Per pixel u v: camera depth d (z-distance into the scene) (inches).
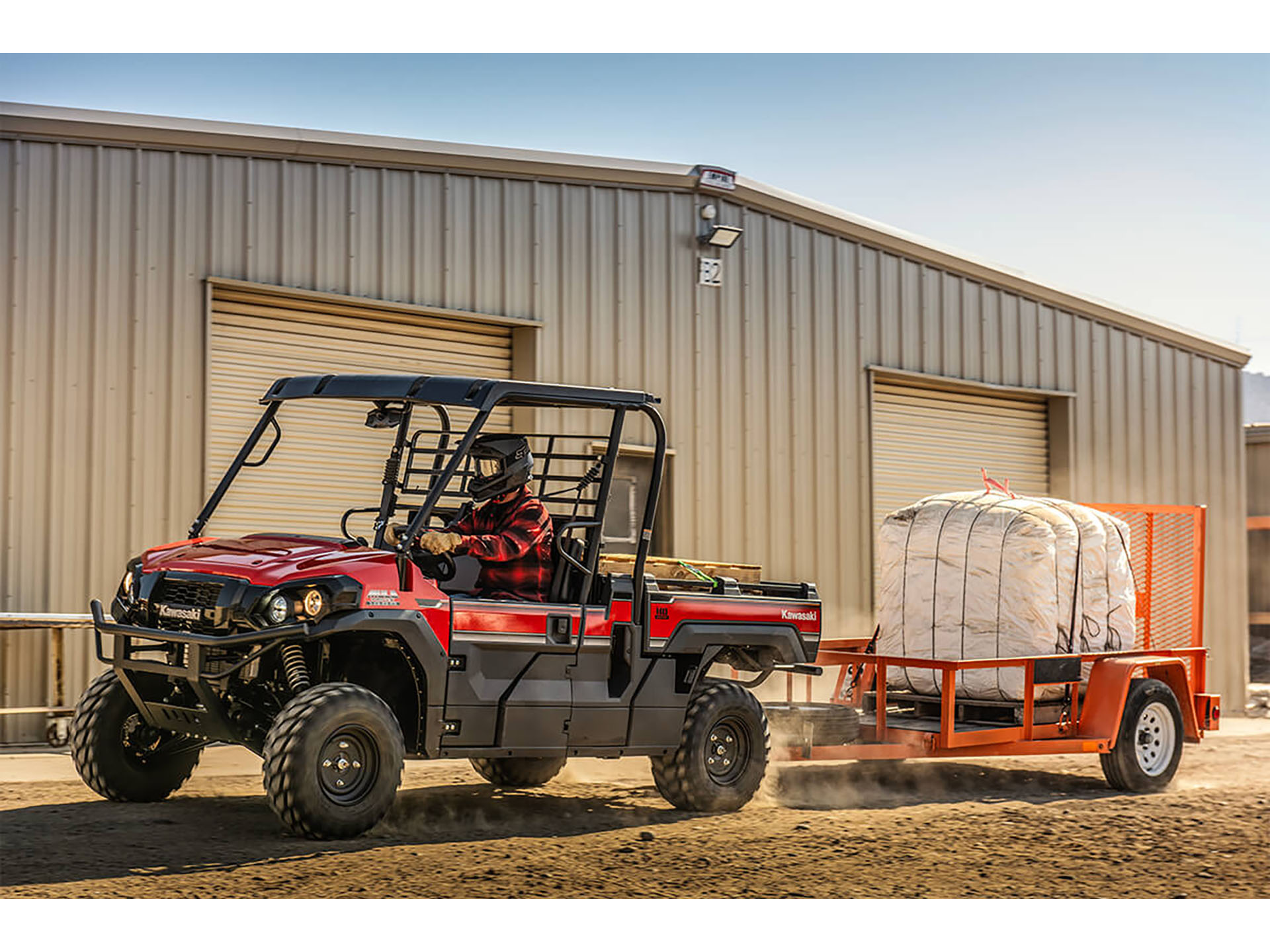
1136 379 692.7
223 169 430.3
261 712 262.8
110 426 406.3
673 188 530.0
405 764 377.4
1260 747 506.0
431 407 327.9
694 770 296.5
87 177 406.9
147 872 217.5
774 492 550.0
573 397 277.9
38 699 391.9
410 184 467.5
